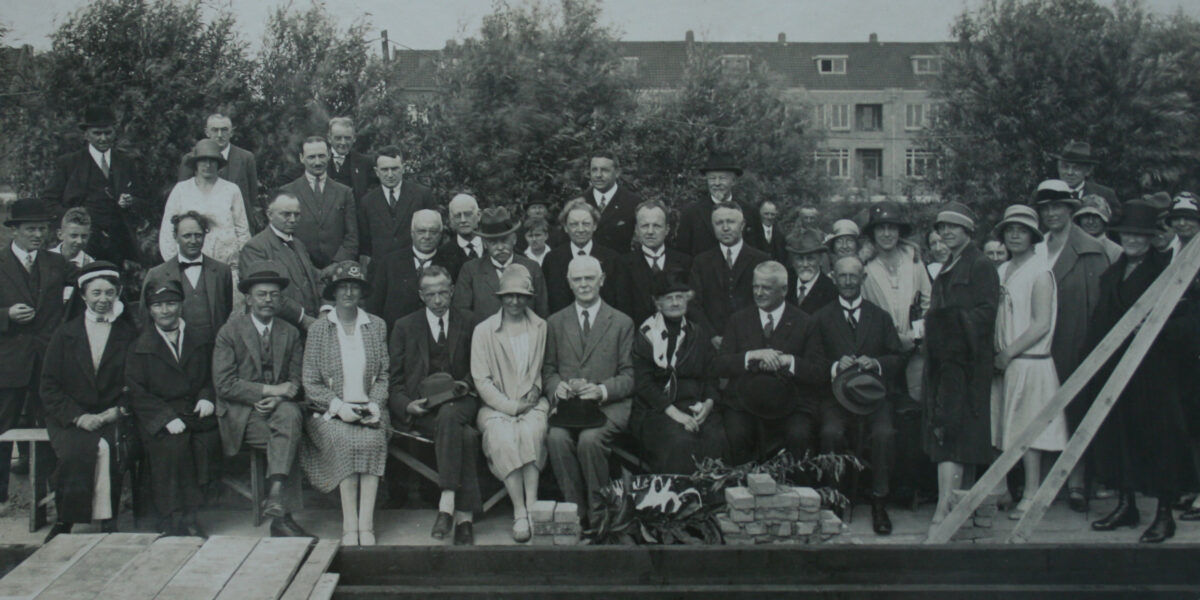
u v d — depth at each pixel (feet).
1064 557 15.21
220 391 17.75
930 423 18.15
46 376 17.52
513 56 33.37
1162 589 14.79
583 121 34.42
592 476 17.71
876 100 41.68
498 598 14.85
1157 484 17.10
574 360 18.71
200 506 18.45
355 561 15.56
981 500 16.22
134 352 17.66
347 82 29.73
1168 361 17.22
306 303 20.71
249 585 14.10
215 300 19.88
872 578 15.29
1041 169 28.73
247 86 28.71
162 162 25.91
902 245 21.25
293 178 28.66
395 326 19.12
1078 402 18.40
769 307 19.44
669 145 36.83
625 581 15.28
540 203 22.41
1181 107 26.81
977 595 14.85
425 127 31.83
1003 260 25.09
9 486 20.65
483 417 18.16
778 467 17.35
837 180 42.55
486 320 18.89
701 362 18.86
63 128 25.49
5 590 13.82
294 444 17.52
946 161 31.55
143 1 26.32
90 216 22.18
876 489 18.04
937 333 18.16
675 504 16.42
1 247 24.95
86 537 16.10
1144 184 26.99
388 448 18.72
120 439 17.61
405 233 22.58
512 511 19.35
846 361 18.62
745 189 39.52
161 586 14.03
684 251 23.08
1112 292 18.38
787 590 14.80
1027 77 28.68
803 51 42.96
